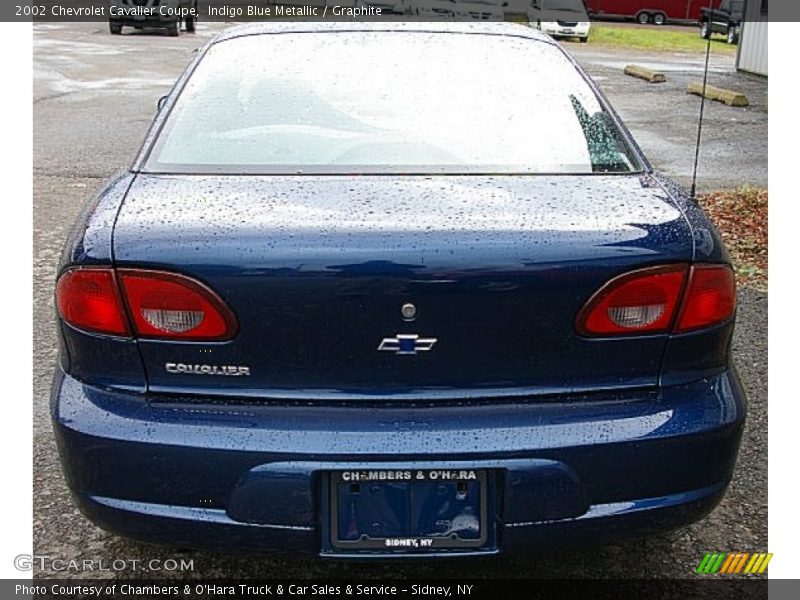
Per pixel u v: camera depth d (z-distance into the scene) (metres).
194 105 2.52
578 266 1.89
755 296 4.47
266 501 1.91
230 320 1.89
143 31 20.27
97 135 8.78
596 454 1.92
